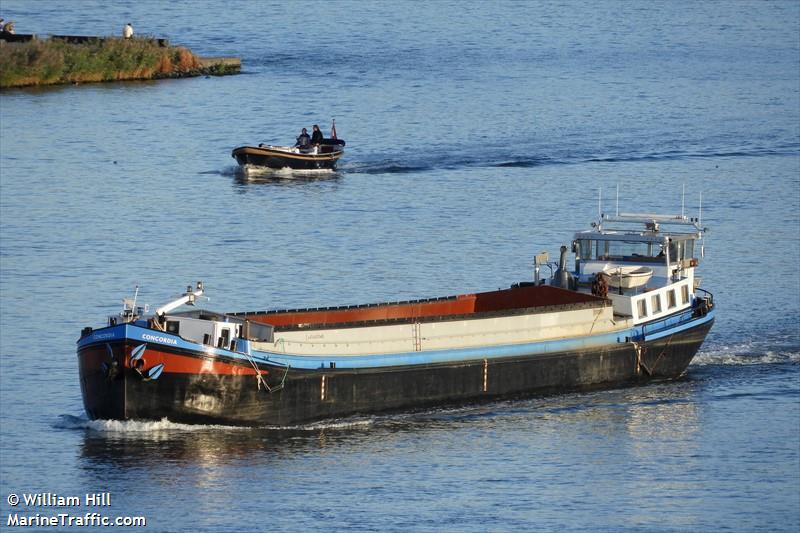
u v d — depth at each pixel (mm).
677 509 180750
